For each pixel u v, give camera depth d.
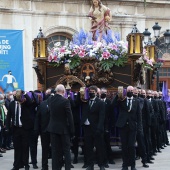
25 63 22.08
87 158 10.13
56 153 9.10
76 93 11.30
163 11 25.47
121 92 9.97
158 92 15.07
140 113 10.08
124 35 24.28
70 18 23.22
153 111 12.46
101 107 9.78
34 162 10.73
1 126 13.76
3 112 13.88
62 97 9.12
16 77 21.48
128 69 11.80
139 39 11.46
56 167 9.11
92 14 12.80
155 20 25.22
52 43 22.97
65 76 11.83
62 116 9.05
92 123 9.85
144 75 13.27
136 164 11.17
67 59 12.15
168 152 13.60
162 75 25.70
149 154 11.53
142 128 10.70
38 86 22.28
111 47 11.71
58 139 9.12
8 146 14.79
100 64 11.83
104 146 10.50
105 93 10.59
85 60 11.98
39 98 10.84
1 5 21.67
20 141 10.05
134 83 11.76
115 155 12.54
